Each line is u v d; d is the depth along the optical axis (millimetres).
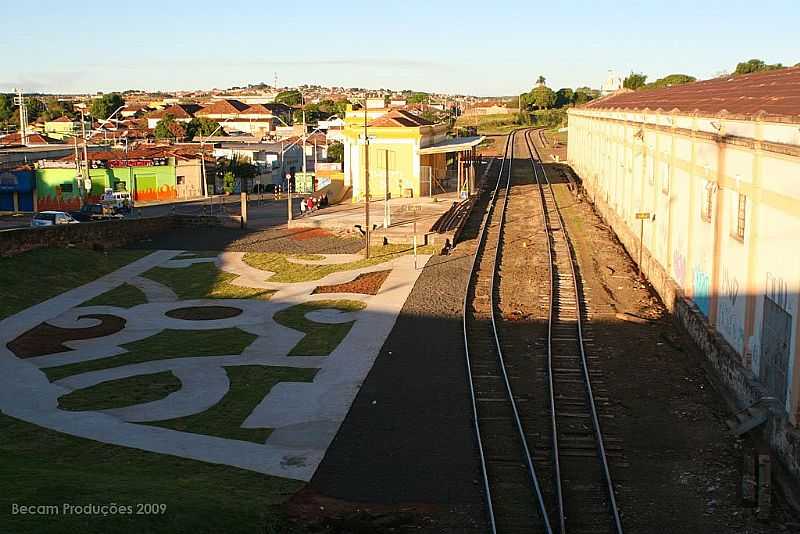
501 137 146000
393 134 58469
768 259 17828
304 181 76125
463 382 20734
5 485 13055
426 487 14875
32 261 35062
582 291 30812
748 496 14031
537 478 14992
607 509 13914
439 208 51812
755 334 18641
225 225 48156
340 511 13820
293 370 22125
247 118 148000
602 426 17719
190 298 31297
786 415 16078
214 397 20109
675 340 24484
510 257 37750
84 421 18547
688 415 18391
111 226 41875
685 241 26719
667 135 30312
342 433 17609
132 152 77875
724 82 39594
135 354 23953
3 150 82000
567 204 58781
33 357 23719
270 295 31328
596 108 65375
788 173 16641
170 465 15859
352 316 27625
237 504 13414
